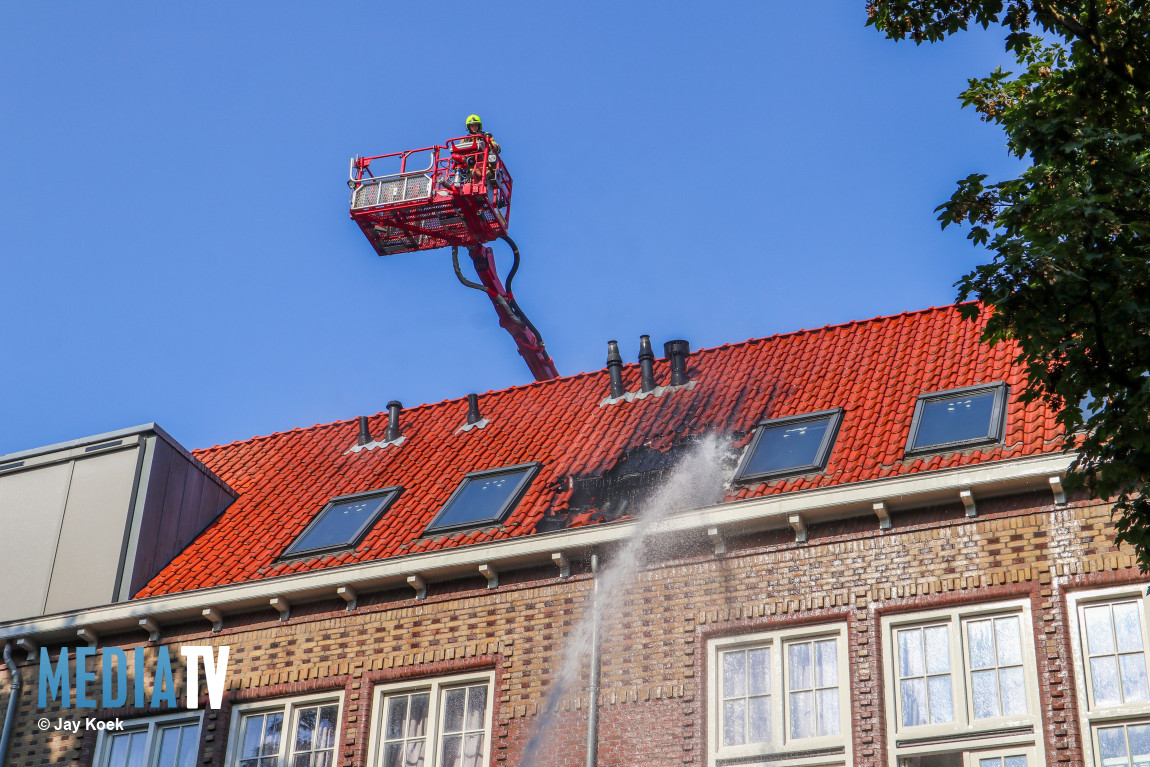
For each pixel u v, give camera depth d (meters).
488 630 17.23
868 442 17.53
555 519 18.19
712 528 16.58
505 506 18.72
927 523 15.88
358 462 22.14
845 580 15.91
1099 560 14.93
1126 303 11.76
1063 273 11.89
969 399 17.77
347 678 17.56
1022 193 13.11
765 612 16.05
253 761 17.56
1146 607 14.58
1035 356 12.43
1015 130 12.87
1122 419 11.88
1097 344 12.00
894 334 20.55
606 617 16.73
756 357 21.25
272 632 18.28
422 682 17.28
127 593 19.28
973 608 15.26
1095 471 12.38
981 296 12.38
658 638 16.38
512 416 22.00
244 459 23.42
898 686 15.21
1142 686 14.27
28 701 18.94
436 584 17.88
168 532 20.36
